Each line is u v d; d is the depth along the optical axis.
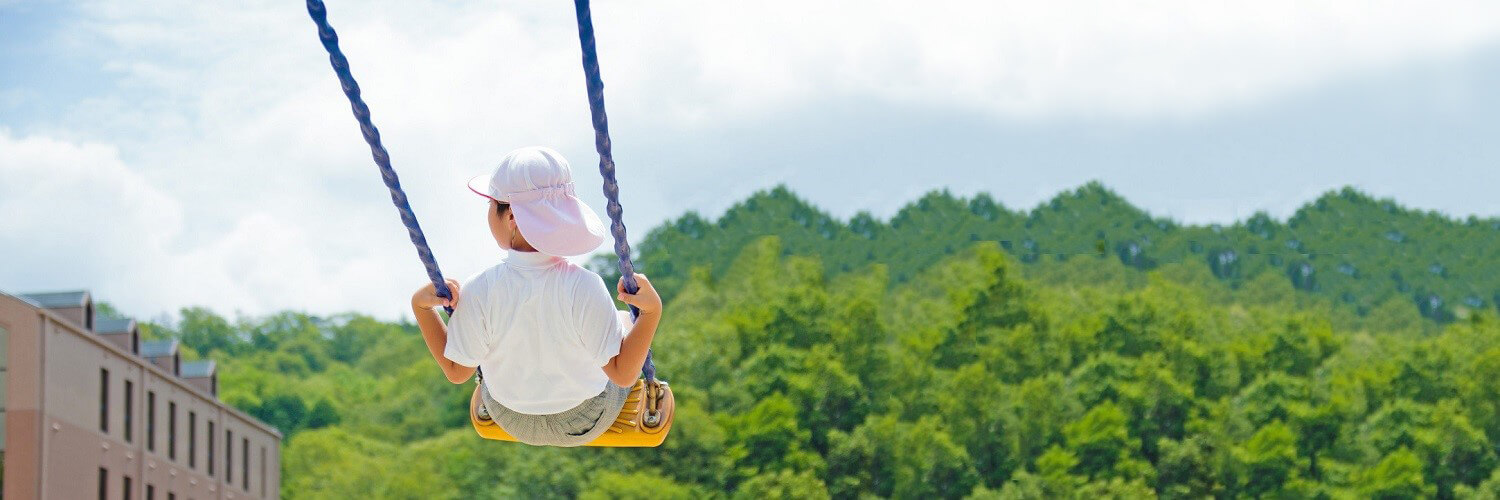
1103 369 143.50
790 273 172.38
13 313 45.34
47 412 45.34
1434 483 134.00
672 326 160.25
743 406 132.50
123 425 51.88
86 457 48.22
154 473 54.72
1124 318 155.75
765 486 120.94
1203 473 132.00
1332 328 171.75
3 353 45.25
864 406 136.75
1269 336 154.38
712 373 137.12
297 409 171.88
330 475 143.62
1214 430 134.62
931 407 143.75
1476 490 132.88
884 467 130.50
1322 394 147.50
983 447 140.12
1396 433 136.62
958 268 176.50
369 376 197.88
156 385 55.47
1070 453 133.38
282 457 148.62
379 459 147.25
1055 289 193.25
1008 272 164.88
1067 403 143.00
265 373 183.62
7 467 44.59
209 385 64.62
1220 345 150.88
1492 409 140.25
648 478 112.62
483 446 126.19
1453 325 160.00
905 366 146.25
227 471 64.94
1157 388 139.50
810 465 125.44
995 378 144.25
